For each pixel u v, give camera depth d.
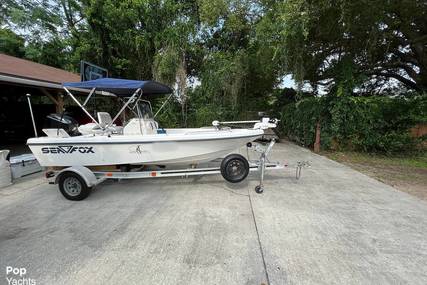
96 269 2.29
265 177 5.27
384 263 2.39
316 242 2.74
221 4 11.41
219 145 4.46
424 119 7.57
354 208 3.67
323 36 7.43
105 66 13.17
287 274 2.22
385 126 7.89
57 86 7.17
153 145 4.21
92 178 4.01
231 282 2.12
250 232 2.94
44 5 15.89
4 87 9.55
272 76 11.98
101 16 12.41
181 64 11.88
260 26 9.04
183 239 2.79
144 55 13.15
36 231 3.01
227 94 11.88
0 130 10.23
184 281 2.13
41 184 4.86
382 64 10.42
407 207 3.72
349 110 7.81
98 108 10.25
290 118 11.05
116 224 3.17
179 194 4.25
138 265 2.34
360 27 7.05
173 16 13.09
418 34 8.70
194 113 12.09
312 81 10.75
